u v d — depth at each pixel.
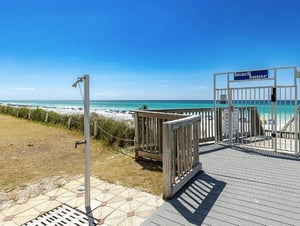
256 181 3.72
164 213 2.79
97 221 2.69
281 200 3.02
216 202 3.02
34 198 3.38
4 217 2.83
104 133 8.01
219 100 6.84
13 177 4.36
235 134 7.05
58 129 11.05
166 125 3.15
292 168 4.37
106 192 3.53
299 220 2.52
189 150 3.91
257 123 7.67
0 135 9.39
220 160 5.03
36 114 14.98
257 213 2.70
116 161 5.39
